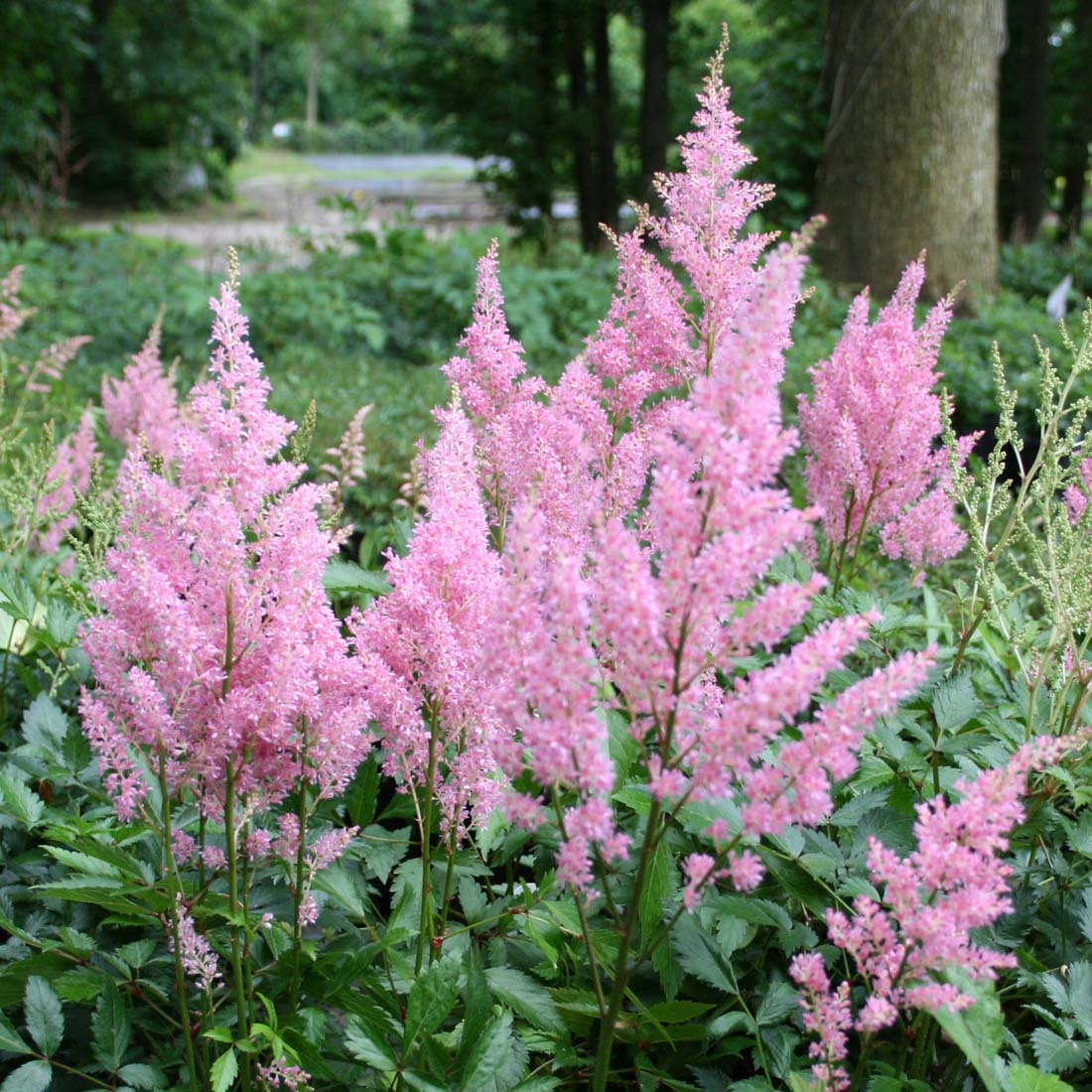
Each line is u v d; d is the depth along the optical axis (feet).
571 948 7.25
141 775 7.29
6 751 9.41
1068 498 8.71
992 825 5.37
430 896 6.69
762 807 5.22
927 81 30.96
